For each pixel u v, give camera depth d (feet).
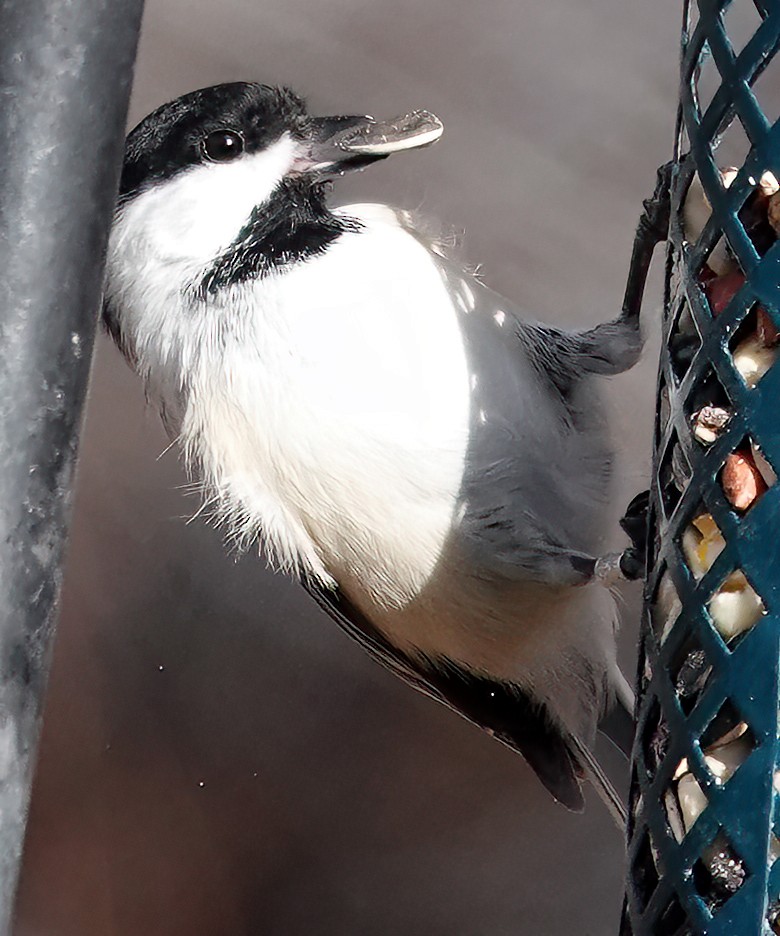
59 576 6.23
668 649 6.82
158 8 17.85
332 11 17.90
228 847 19.26
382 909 18.54
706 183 6.86
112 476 19.16
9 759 5.98
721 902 6.39
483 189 17.11
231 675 19.84
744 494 6.39
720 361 6.59
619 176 17.30
